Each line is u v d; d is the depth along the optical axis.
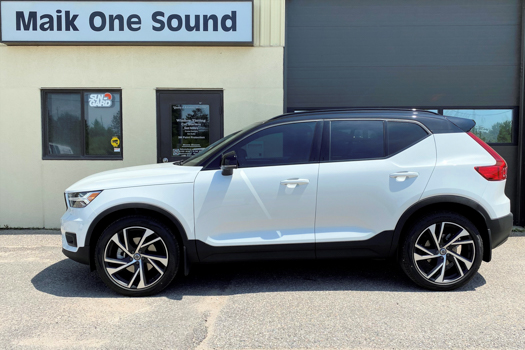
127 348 2.62
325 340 2.71
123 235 3.50
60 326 2.94
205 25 6.13
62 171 6.41
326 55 6.60
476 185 3.55
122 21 6.11
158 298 3.49
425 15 6.52
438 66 6.56
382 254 3.61
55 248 5.21
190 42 6.16
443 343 2.67
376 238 3.55
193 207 3.50
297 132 3.68
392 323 2.96
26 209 6.43
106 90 6.43
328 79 6.62
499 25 6.48
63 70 6.34
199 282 3.90
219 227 3.52
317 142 3.64
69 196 3.64
